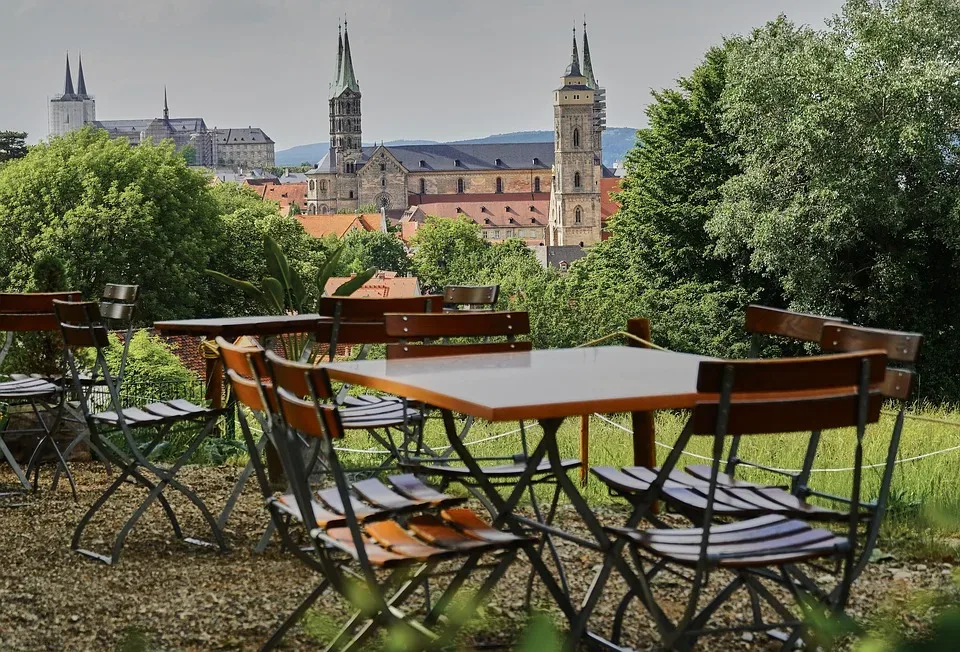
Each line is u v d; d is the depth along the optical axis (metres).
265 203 79.31
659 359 4.59
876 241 35.09
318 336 6.51
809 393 3.77
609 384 3.74
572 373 4.09
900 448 9.38
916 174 32.81
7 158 103.81
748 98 34.47
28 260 54.78
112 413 6.03
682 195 42.50
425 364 4.46
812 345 36.78
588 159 178.50
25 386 7.45
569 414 3.33
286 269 10.20
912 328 35.50
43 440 7.51
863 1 34.03
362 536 3.74
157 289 55.72
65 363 7.45
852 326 4.02
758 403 3.12
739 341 38.31
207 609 4.64
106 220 53.75
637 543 3.43
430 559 3.48
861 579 5.12
